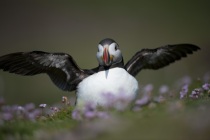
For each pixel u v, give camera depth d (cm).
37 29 6328
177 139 863
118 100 1091
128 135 899
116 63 1372
